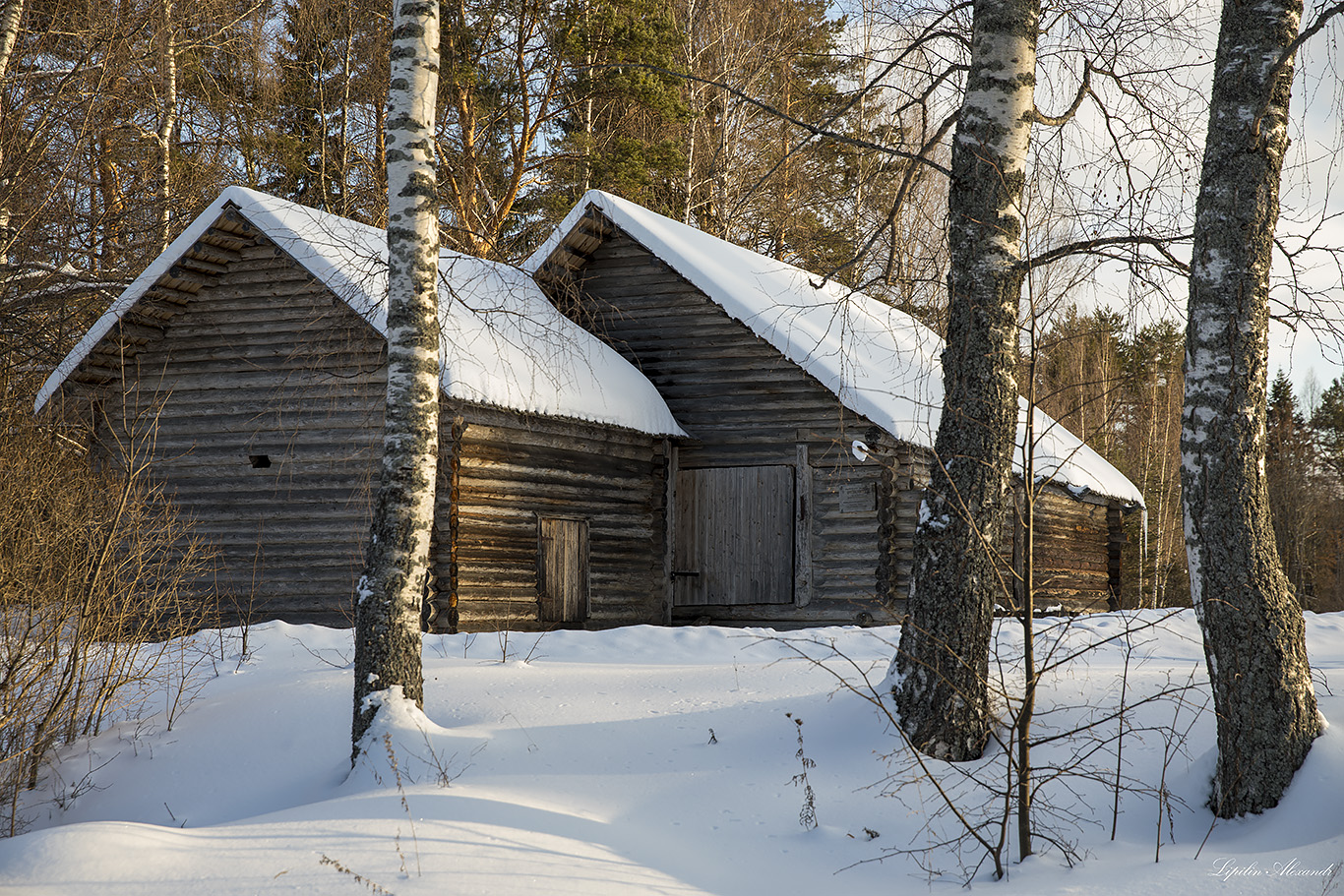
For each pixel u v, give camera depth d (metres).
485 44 24.89
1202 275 6.29
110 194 21.31
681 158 25.70
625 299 17.42
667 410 16.56
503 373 13.65
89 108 18.25
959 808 5.99
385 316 13.09
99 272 18.67
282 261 14.38
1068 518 21.08
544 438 14.60
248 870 4.73
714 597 16.47
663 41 25.58
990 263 7.23
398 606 7.12
